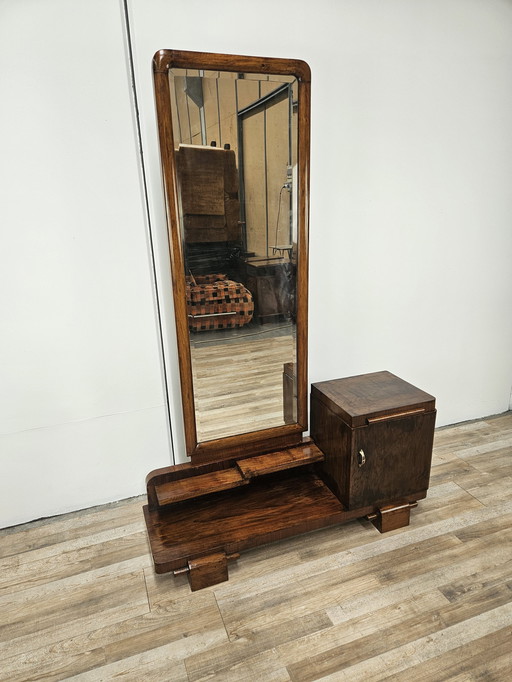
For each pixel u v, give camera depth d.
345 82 1.58
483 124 1.87
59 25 1.26
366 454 1.45
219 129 1.28
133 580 1.41
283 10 1.45
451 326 2.12
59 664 1.15
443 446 2.13
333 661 1.13
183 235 1.33
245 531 1.44
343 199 1.71
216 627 1.23
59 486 1.68
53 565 1.47
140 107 1.38
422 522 1.62
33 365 1.51
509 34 1.79
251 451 1.62
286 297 1.51
